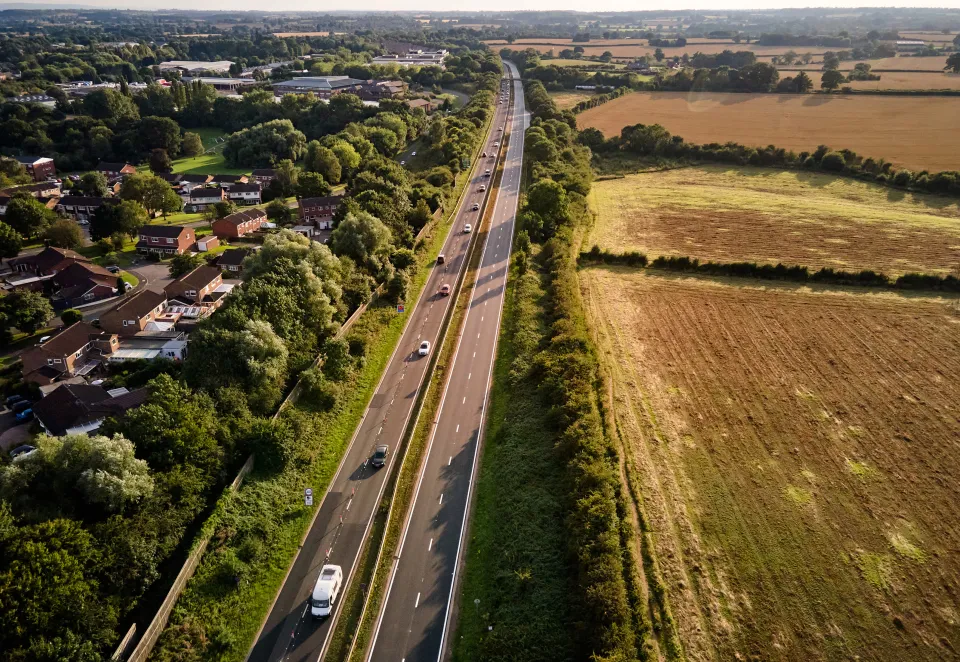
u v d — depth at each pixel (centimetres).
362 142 18525
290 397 6594
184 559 4784
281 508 5475
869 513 5341
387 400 7112
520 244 11112
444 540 5219
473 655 4247
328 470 6012
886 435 6303
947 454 6022
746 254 11075
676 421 6531
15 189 15300
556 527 5169
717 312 9025
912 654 4178
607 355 7806
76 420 6875
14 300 9250
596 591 4319
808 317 8825
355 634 4375
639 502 5394
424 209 12231
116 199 14825
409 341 8438
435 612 4588
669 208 13862
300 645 4338
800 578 4728
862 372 7425
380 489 5788
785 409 6725
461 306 9362
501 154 18612
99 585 4250
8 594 3759
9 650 3672
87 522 4609
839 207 13762
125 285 10781
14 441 6981
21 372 8256
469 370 7712
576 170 15650
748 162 17488
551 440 6153
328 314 7906
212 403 5847
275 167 18900
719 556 4909
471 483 5869
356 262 9931
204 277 10569
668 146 18250
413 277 10225
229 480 5478
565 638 4259
